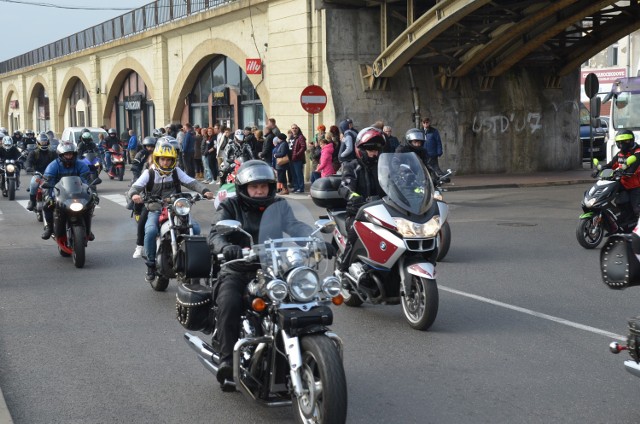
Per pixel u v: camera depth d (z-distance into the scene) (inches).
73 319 315.3
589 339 280.7
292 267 186.2
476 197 788.0
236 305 201.3
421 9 940.0
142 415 209.5
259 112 1120.2
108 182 1089.4
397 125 963.3
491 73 1010.7
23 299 352.5
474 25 956.6
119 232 574.9
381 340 283.0
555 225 579.8
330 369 175.2
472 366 251.0
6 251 491.8
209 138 1021.8
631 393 224.1
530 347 271.4
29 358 261.7
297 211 203.2
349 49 939.3
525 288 367.2
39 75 2240.4
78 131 1293.1
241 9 1079.6
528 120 1052.5
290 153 848.3
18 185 871.1
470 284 377.1
